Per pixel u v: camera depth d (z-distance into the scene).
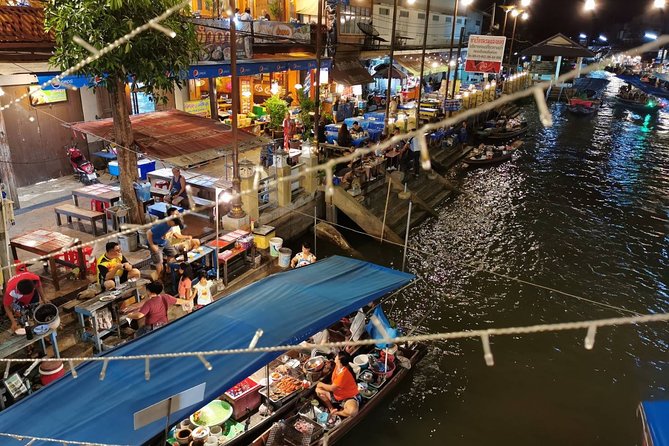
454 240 19.28
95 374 7.84
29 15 12.21
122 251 12.73
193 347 8.47
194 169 18.39
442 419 10.63
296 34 23.16
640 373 12.35
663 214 22.89
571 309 14.98
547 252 18.62
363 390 10.36
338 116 28.94
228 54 18.05
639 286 16.48
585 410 11.11
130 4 10.24
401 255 17.81
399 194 20.66
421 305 14.88
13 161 15.81
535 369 12.34
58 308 10.30
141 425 6.07
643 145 36.44
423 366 12.23
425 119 29.31
